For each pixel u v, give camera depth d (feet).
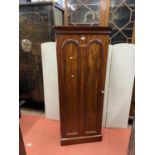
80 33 5.20
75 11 7.50
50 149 6.35
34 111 9.40
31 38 7.90
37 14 7.47
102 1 7.08
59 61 5.43
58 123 8.18
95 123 6.49
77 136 6.55
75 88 5.84
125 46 6.72
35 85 8.72
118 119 7.62
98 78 5.84
